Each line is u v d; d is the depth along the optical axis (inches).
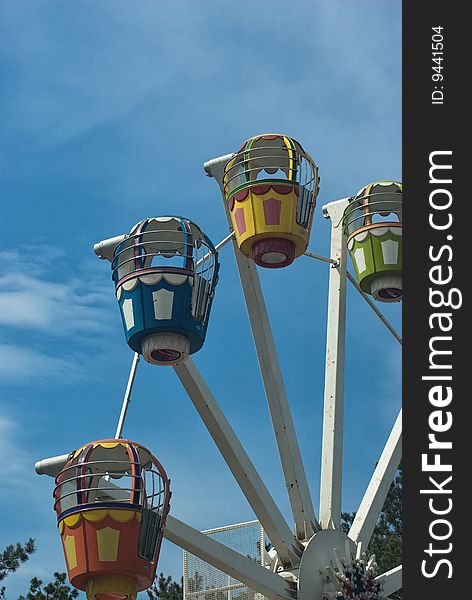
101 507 655.1
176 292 727.1
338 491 836.0
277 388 817.5
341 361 882.1
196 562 906.7
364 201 901.8
